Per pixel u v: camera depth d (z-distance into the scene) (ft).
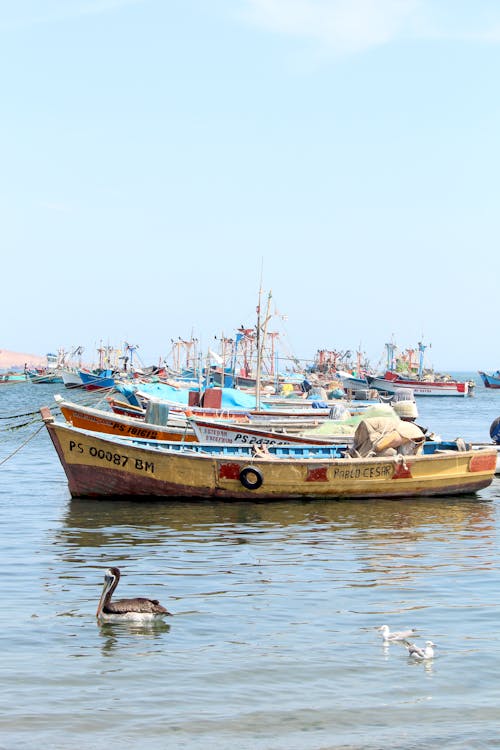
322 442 117.70
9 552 71.41
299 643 48.24
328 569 66.03
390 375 529.04
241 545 75.10
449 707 39.88
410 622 52.24
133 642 48.19
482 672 43.96
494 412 377.30
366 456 103.55
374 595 58.23
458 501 102.12
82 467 97.04
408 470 102.12
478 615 53.62
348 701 40.50
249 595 58.08
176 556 70.44
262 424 158.20
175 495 97.60
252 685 42.24
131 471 96.43
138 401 190.70
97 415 114.52
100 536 78.59
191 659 45.62
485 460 106.73
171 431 116.67
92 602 56.03
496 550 73.51
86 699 40.50
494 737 36.94
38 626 50.85
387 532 81.87
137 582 61.46
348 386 507.30
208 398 179.01
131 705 39.88
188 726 37.88
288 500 99.30
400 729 37.68
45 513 90.63
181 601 56.59
